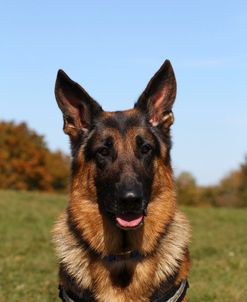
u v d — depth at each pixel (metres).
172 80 1.46
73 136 1.46
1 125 13.38
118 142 1.39
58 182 13.30
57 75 1.46
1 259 2.69
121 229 1.36
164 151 1.43
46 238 3.35
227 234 3.70
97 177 1.38
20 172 12.83
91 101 1.45
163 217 1.39
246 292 2.05
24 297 2.02
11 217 4.20
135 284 1.35
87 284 1.36
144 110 1.46
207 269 2.45
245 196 14.40
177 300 1.36
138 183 1.34
